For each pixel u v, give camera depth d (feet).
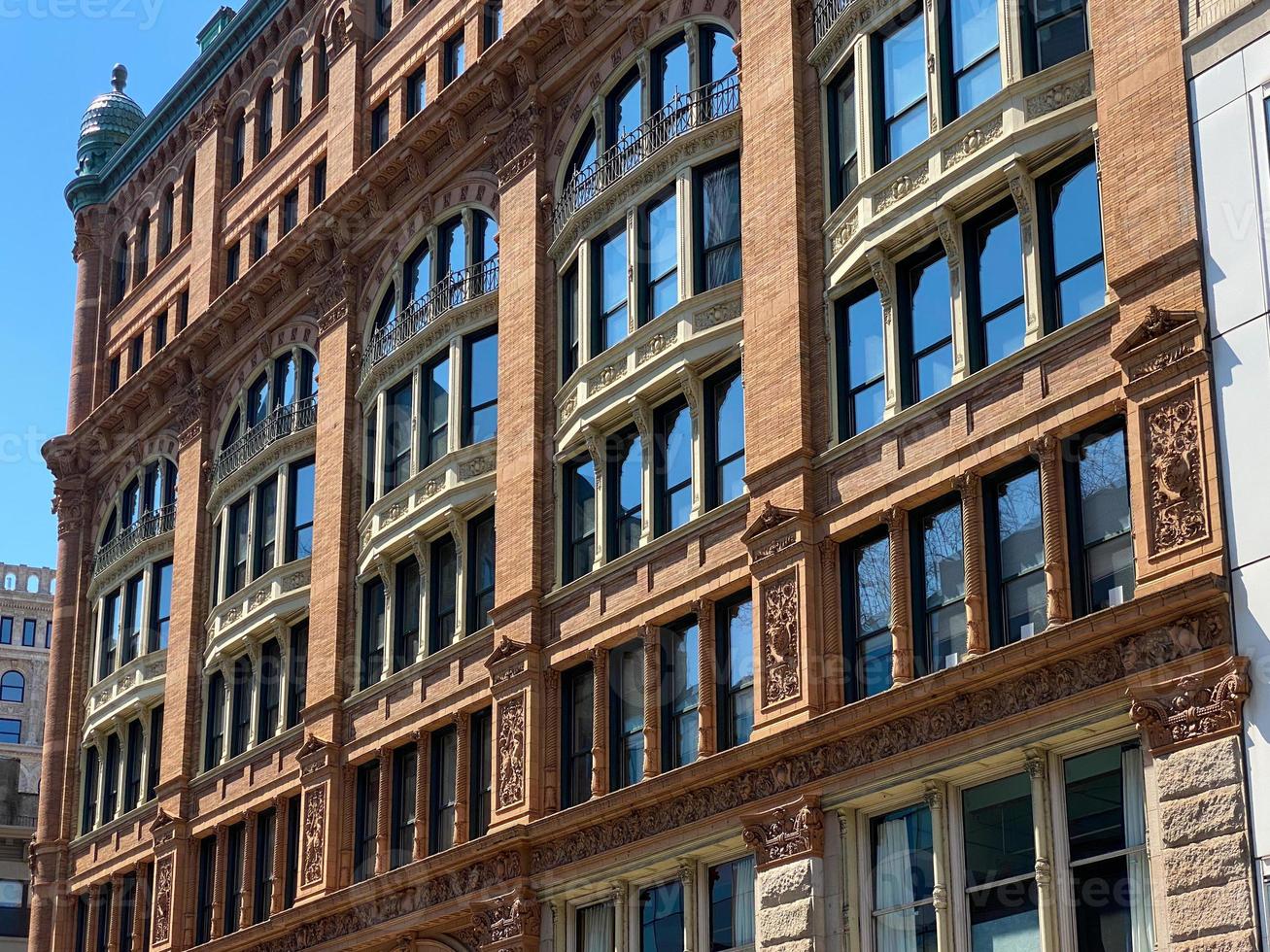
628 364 109.19
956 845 82.94
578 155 121.19
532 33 123.13
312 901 126.52
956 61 92.63
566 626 110.93
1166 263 77.71
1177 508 74.95
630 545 108.47
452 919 114.62
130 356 185.16
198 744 152.46
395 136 135.85
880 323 93.86
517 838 107.86
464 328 126.41
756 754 91.97
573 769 109.29
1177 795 72.08
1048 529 80.94
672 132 110.73
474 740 118.52
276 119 163.53
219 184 170.40
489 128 128.16
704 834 95.96
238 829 145.07
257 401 156.87
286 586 142.72
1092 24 84.28
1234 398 73.97
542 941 106.93
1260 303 73.77
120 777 166.30
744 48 105.70
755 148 102.99
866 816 88.28
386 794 124.57
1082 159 85.15
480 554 122.31
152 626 166.09
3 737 322.75
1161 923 71.82
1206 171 77.30
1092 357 81.30
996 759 81.15
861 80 97.09
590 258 115.55
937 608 87.35
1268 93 75.56
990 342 87.71
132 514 177.47
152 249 184.14
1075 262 84.33
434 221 133.80
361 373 139.13
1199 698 72.23
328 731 130.82
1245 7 77.30
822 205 98.37
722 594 99.71
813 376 96.37
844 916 86.79
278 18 163.32
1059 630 77.30
